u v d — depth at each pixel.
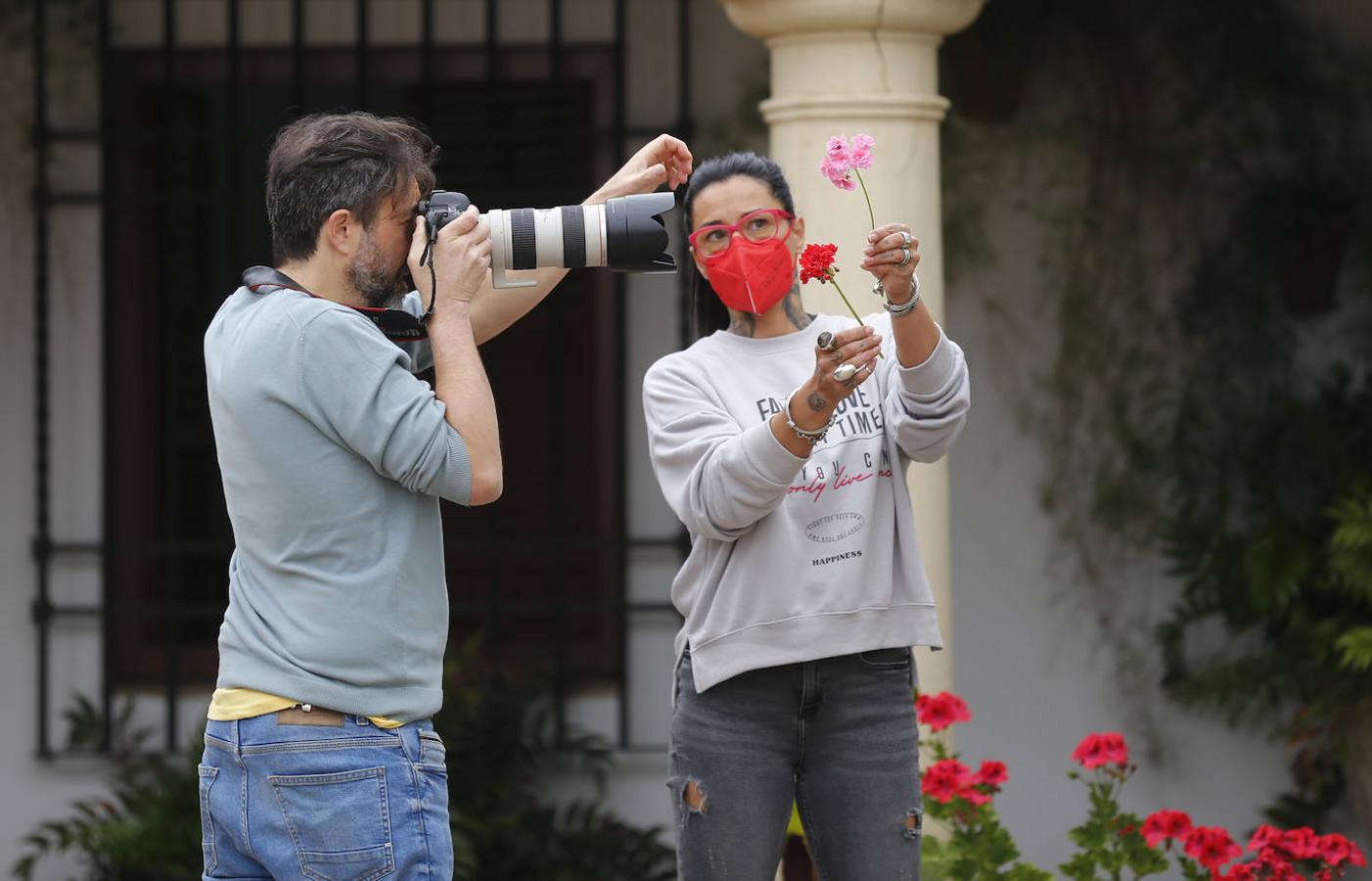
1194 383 11.62
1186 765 11.64
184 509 11.60
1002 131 11.62
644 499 11.67
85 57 11.34
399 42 11.42
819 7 7.80
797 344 5.92
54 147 11.38
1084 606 11.69
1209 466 11.59
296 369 4.83
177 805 10.74
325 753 4.84
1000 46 11.39
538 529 11.77
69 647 11.52
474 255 5.12
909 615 5.75
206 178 11.49
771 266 5.70
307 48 11.43
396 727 4.94
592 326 11.70
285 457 4.85
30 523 11.50
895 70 7.94
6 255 11.44
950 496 11.71
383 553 4.92
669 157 6.35
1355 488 10.63
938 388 5.60
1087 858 7.89
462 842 10.41
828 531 5.67
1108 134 11.60
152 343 11.52
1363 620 10.77
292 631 4.86
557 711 11.41
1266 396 11.59
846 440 5.73
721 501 5.45
